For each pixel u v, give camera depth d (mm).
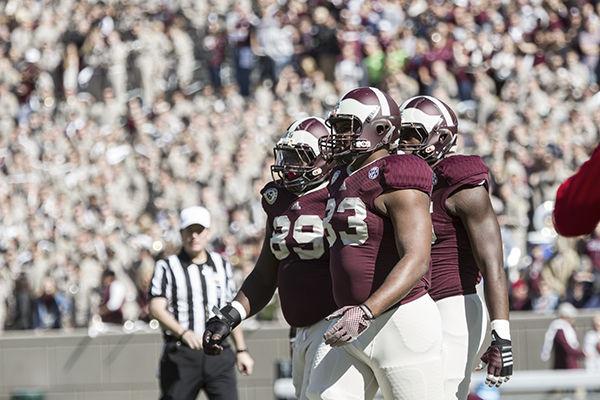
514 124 58906
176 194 54844
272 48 66375
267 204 20328
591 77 64750
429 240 16719
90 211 54719
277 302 44000
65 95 65188
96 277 48531
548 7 66250
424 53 63875
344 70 63719
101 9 66938
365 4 66312
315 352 19141
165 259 28734
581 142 58688
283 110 62312
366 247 17109
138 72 64750
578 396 30297
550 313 44062
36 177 57969
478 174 18688
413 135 19297
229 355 28469
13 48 66938
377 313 16234
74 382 43375
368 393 17750
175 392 28203
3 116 63688
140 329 44594
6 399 43281
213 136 58625
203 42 67375
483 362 18531
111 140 60000
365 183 17031
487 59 63938
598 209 15516
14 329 49031
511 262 48031
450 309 18781
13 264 50656
